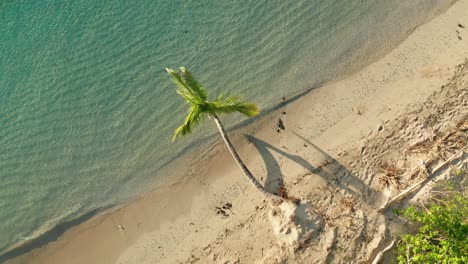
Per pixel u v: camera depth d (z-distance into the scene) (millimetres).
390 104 17547
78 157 18859
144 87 19312
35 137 19250
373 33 18547
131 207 18219
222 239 17141
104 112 19203
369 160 16891
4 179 18891
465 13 18062
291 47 18875
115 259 17781
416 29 18312
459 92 17125
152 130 18797
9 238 18344
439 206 14961
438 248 14492
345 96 18016
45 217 18422
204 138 18344
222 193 17719
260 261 16375
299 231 16000
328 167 17125
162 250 17562
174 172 18297
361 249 15695
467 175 15930
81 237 18141
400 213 15750
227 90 18859
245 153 17984
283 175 17422
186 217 17750
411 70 17875
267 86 18594
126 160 18641
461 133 16453
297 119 18031
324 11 19016
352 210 16234
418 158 16422
